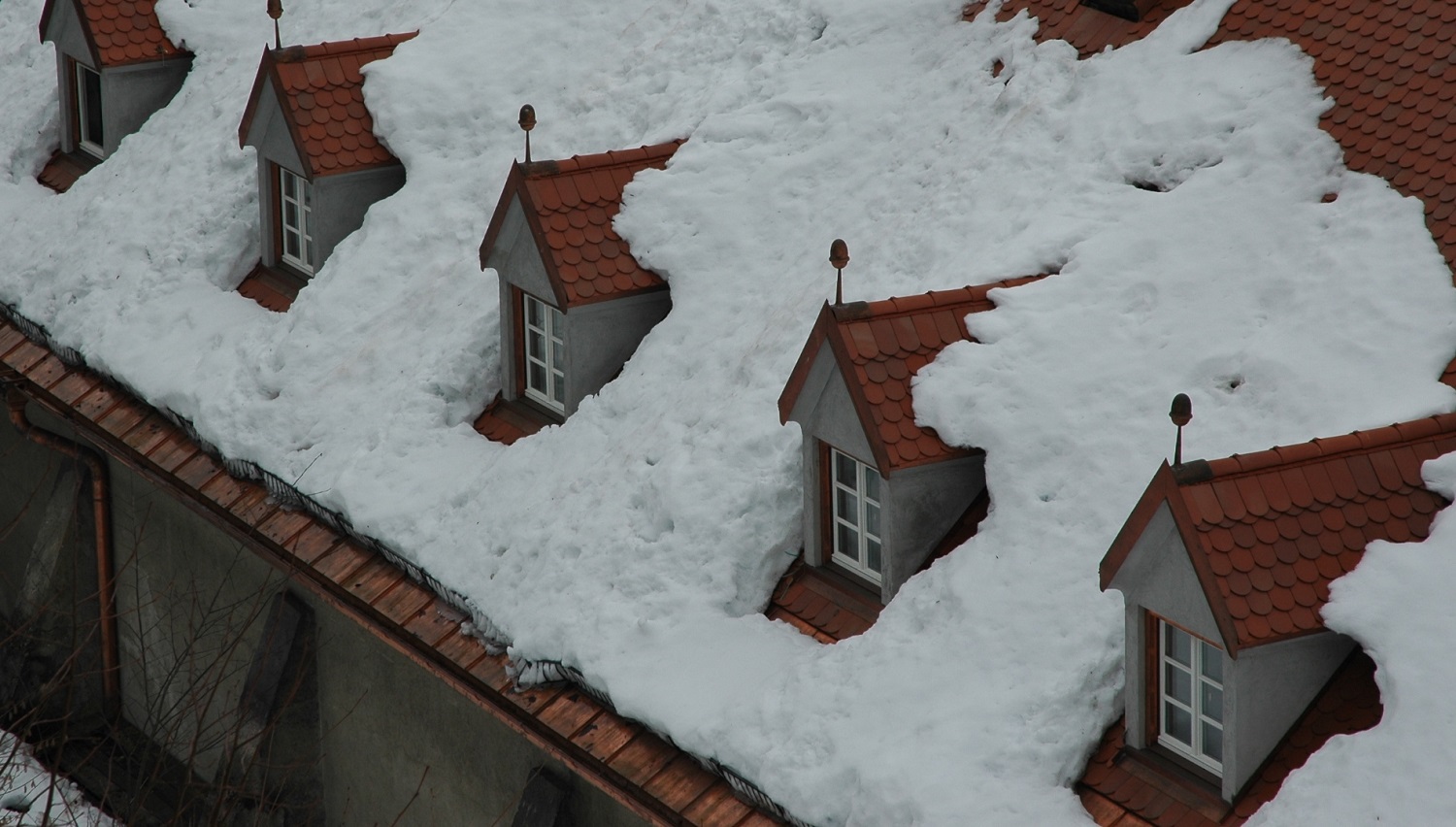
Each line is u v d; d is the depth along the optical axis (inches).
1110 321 1815.9
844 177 2230.6
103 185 3051.2
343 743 2522.1
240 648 2655.0
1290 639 1460.4
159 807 2878.9
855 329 1797.5
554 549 2047.2
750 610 1924.2
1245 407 1684.3
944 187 2100.1
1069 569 1673.2
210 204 2827.3
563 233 2199.8
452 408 2348.7
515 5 2733.8
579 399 2235.5
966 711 1637.6
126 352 2716.5
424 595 2191.2
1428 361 1616.6
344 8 2982.3
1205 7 2052.2
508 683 2014.0
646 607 1934.1
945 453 1784.0
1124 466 1700.3
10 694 3073.3
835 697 1722.4
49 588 3011.8
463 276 2440.9
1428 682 1392.7
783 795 1686.8
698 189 2261.3
